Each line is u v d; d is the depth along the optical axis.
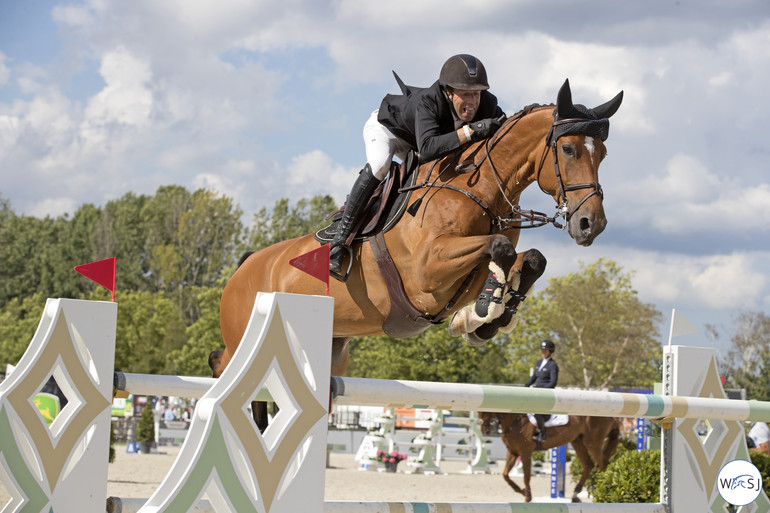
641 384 42.12
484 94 5.68
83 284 92.38
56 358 4.44
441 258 5.10
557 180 5.20
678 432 5.40
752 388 37.12
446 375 36.84
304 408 3.93
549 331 43.19
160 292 56.09
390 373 36.84
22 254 96.00
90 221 102.69
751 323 50.31
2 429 4.23
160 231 94.62
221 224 87.81
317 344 4.00
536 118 5.33
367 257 5.64
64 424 4.41
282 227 85.69
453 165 5.48
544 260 5.26
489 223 5.43
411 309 5.50
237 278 6.64
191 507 3.61
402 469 22.33
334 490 15.41
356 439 31.67
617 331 41.97
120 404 29.00
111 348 4.61
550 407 4.77
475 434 22.22
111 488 13.77
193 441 3.74
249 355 3.84
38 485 4.30
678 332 5.68
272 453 3.82
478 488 17.05
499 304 4.94
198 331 44.25
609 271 43.34
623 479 10.62
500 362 40.91
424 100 5.48
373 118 5.82
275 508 3.81
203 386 4.85
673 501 5.36
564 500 14.85
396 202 5.57
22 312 81.50
